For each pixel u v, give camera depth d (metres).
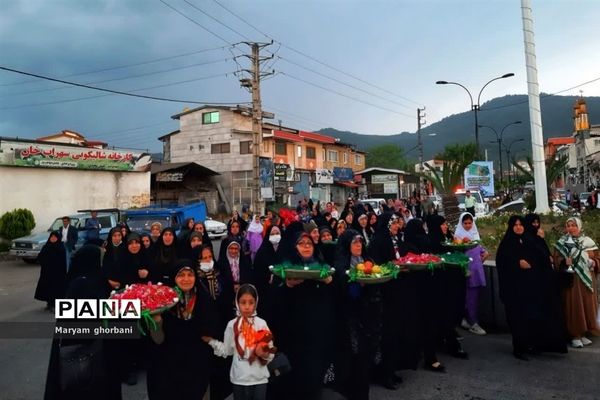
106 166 24.70
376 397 4.63
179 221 14.30
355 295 4.37
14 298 10.66
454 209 17.67
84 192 23.81
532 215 5.94
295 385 4.10
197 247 6.04
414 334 5.07
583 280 5.93
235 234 8.12
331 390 4.70
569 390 4.69
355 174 46.66
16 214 19.31
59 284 9.33
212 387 4.14
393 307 4.97
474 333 6.77
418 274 5.33
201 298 3.65
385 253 5.24
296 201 37.91
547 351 5.81
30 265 16.33
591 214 16.16
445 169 19.02
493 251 10.46
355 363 4.35
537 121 15.99
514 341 5.67
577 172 52.38
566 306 6.01
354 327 4.37
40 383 5.29
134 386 5.06
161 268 5.53
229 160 36.12
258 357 3.58
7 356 6.28
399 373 5.29
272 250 6.17
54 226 17.11
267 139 36.44
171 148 38.34
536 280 5.66
